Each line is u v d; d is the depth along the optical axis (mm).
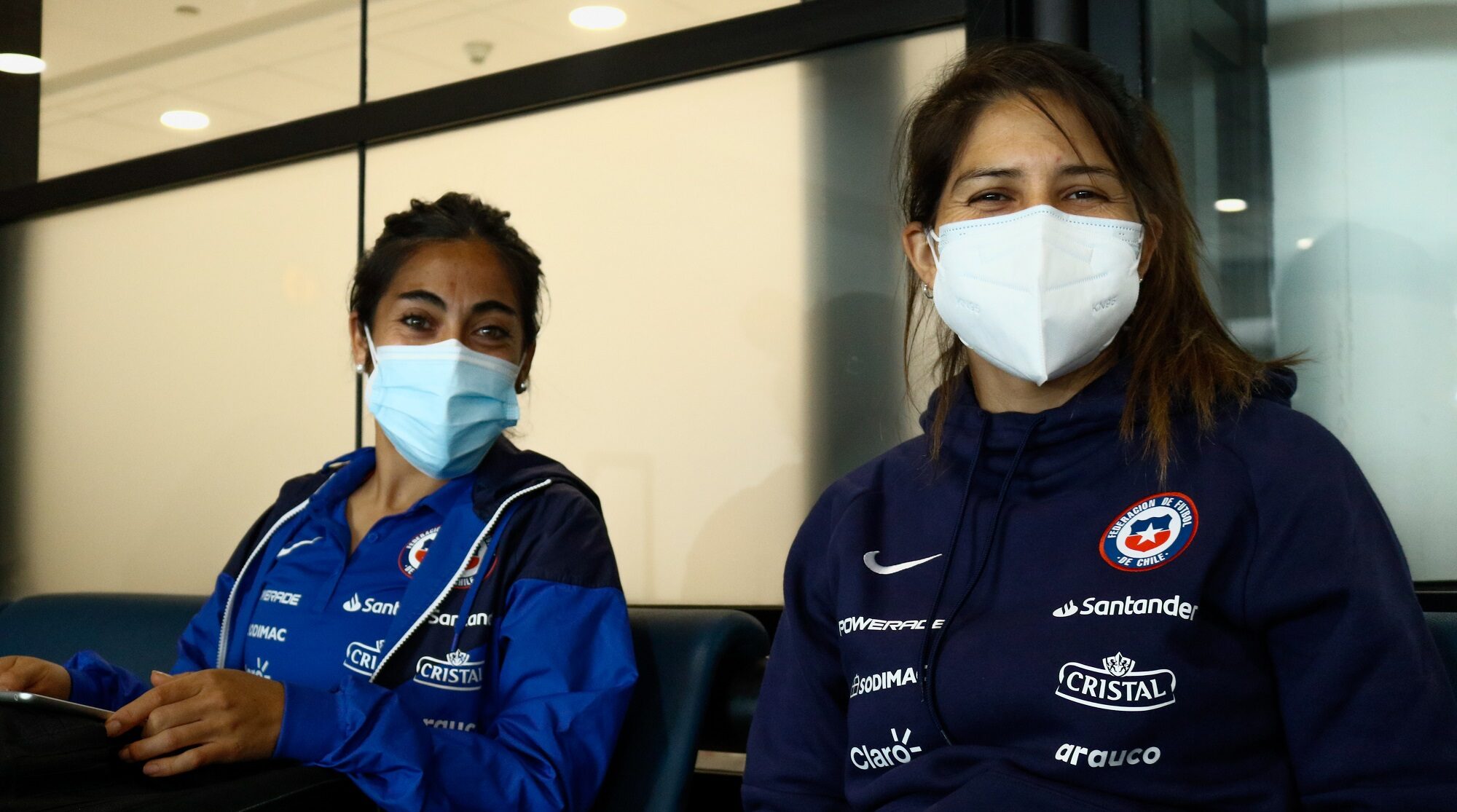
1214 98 1996
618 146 2506
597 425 2514
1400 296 1898
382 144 2799
